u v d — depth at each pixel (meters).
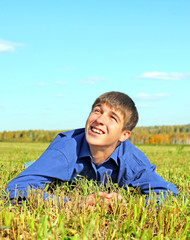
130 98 2.96
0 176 3.93
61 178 2.92
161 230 2.14
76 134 3.20
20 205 2.51
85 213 2.33
